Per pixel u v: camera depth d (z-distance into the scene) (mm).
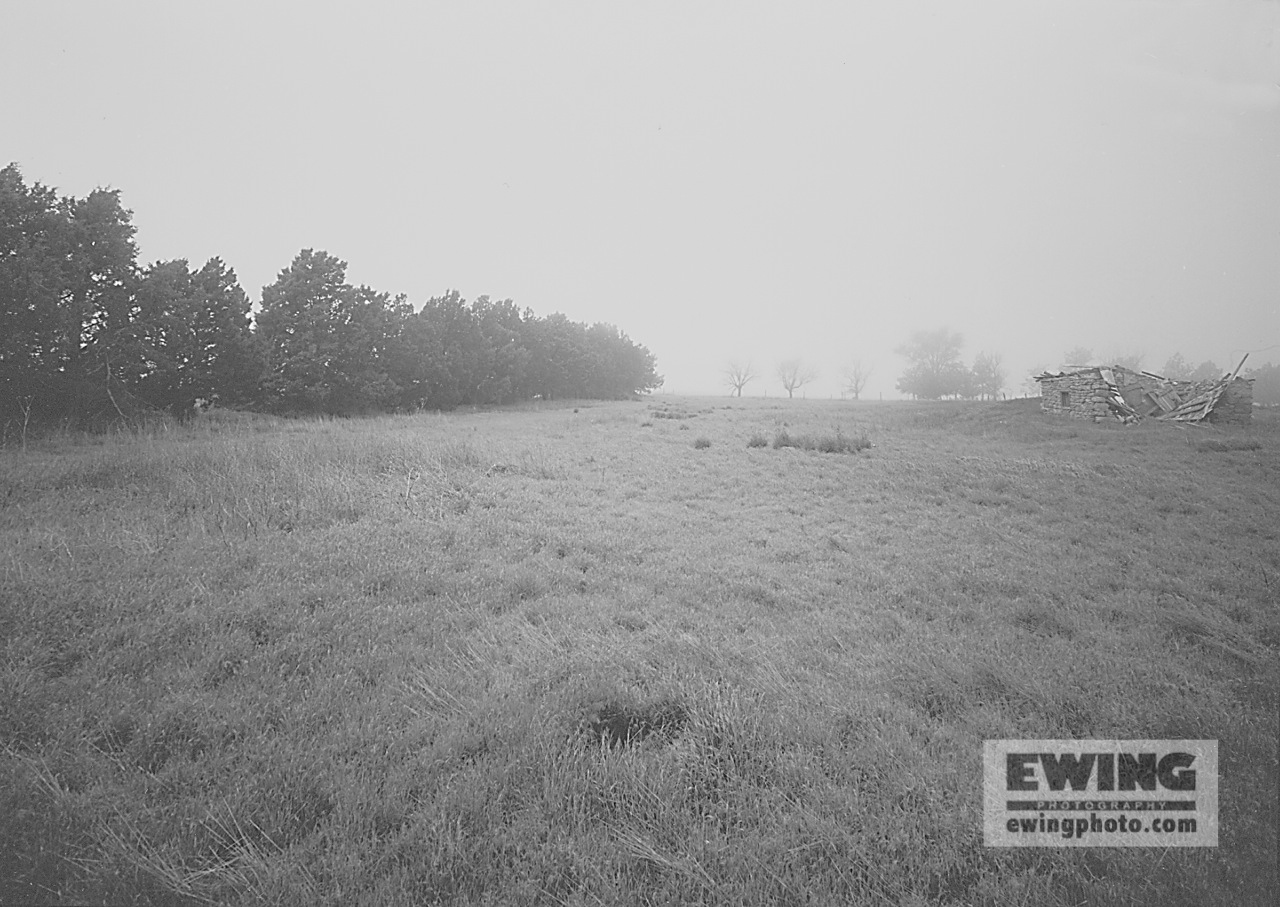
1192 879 3029
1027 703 4691
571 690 4500
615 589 6898
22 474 9336
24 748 3586
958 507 11766
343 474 10727
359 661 4812
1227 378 26828
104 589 5562
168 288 20609
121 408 19312
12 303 16297
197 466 10477
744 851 3078
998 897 2891
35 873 2805
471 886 2885
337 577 6406
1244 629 6266
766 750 3846
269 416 26188
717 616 6219
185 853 2926
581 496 11633
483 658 4980
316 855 2990
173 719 3859
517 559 7730
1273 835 3316
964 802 3502
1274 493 12984
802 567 7996
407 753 3730
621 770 3594
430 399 37688
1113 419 26703
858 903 2846
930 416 32688
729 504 11766
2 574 5629
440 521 8805
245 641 4918
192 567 6246
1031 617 6508
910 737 4172
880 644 5598
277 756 3594
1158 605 6867
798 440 20328
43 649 4539
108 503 8555
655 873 3031
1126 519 10844
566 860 3033
